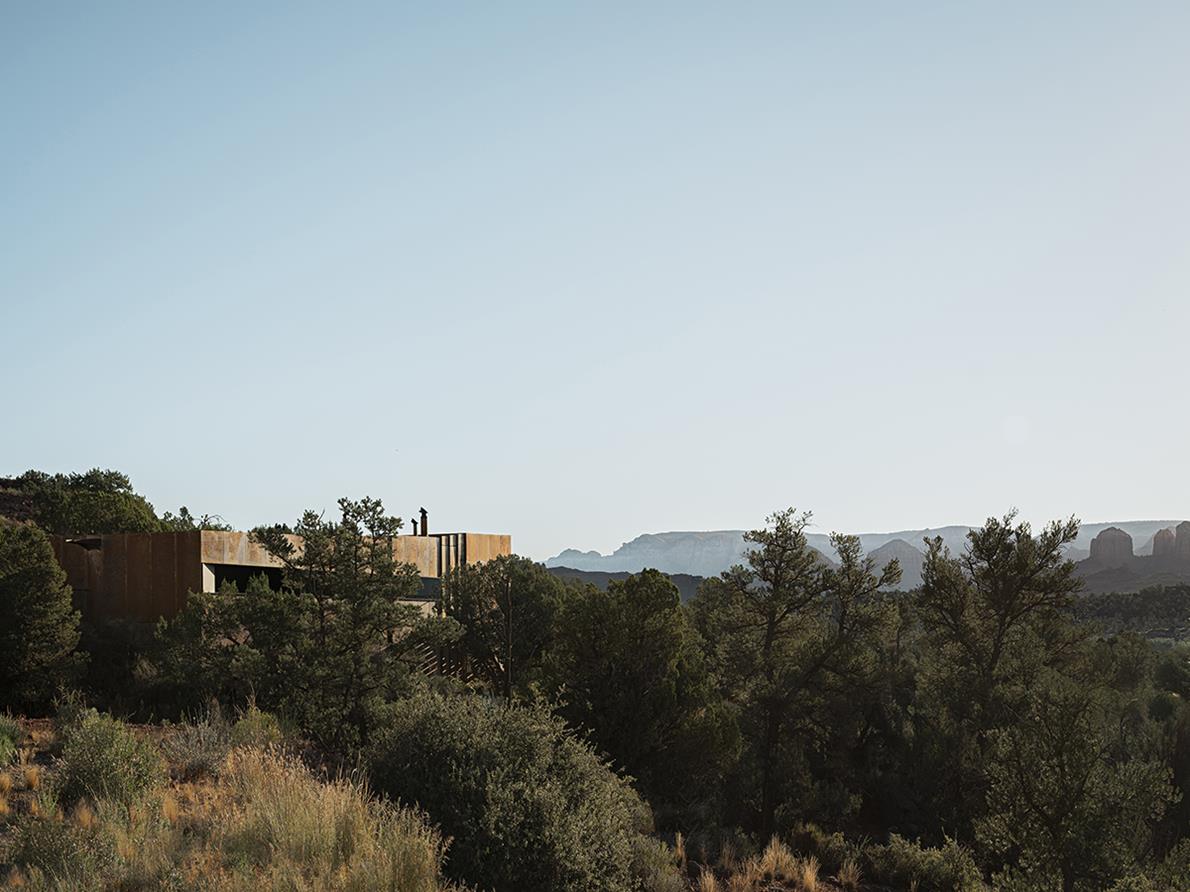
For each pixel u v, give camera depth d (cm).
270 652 2025
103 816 1044
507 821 1341
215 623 2181
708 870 1977
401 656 2158
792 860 2220
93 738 1259
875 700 3778
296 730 1844
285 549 2102
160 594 3069
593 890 1380
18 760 1370
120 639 2892
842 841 2819
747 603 3784
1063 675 3812
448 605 3709
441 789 1384
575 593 3956
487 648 3641
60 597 2517
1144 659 5397
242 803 1185
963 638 3891
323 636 2088
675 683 2756
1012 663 3700
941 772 3531
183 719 1775
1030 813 2469
